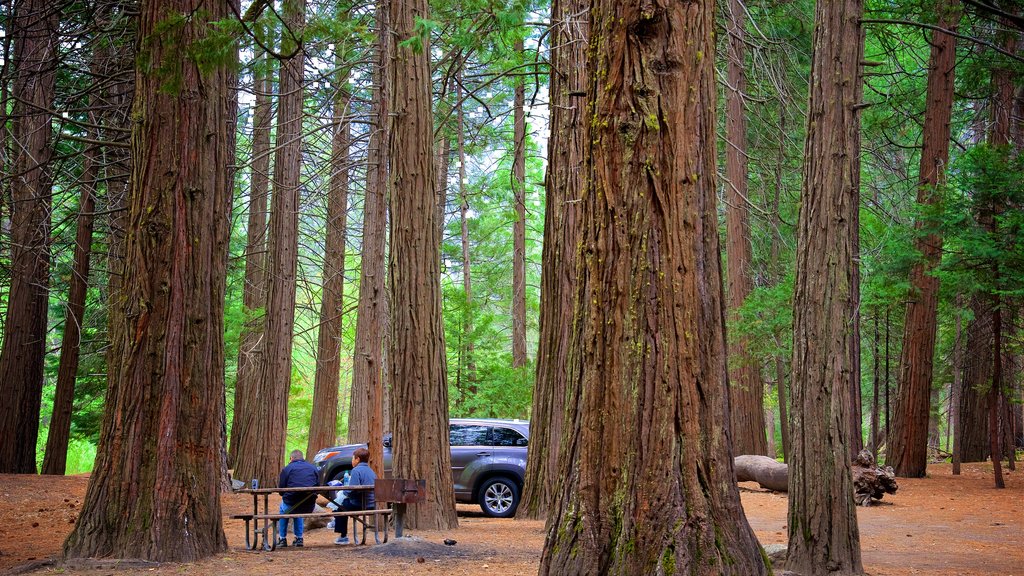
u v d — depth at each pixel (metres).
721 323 5.82
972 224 18.80
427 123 13.63
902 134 25.27
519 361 30.95
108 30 12.00
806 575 8.33
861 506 16.50
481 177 32.00
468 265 31.34
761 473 20.23
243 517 9.88
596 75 5.96
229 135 17.53
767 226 26.05
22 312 20.38
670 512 5.43
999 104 23.98
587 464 5.67
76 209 19.61
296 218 21.86
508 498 15.95
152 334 8.87
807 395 8.66
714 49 6.05
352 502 11.04
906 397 21.91
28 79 12.15
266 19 9.02
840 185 8.81
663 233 5.70
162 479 8.68
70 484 17.62
